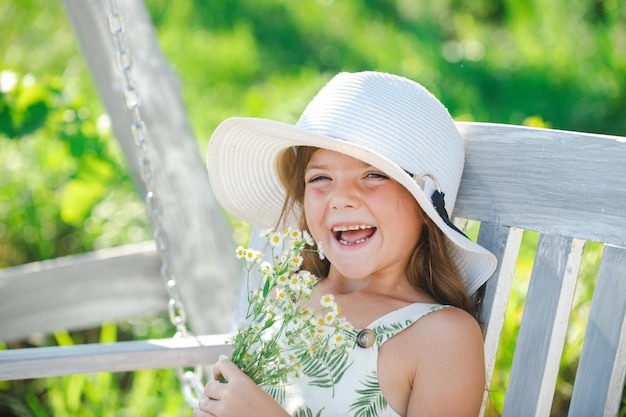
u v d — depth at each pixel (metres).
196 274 2.54
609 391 1.60
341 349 1.74
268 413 1.62
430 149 1.75
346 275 1.78
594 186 1.69
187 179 2.49
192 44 6.01
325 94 1.80
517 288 2.68
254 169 1.96
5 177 3.76
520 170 1.80
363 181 1.75
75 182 3.40
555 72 5.49
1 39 5.53
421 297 1.86
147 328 3.25
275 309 1.63
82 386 2.80
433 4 6.82
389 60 6.02
